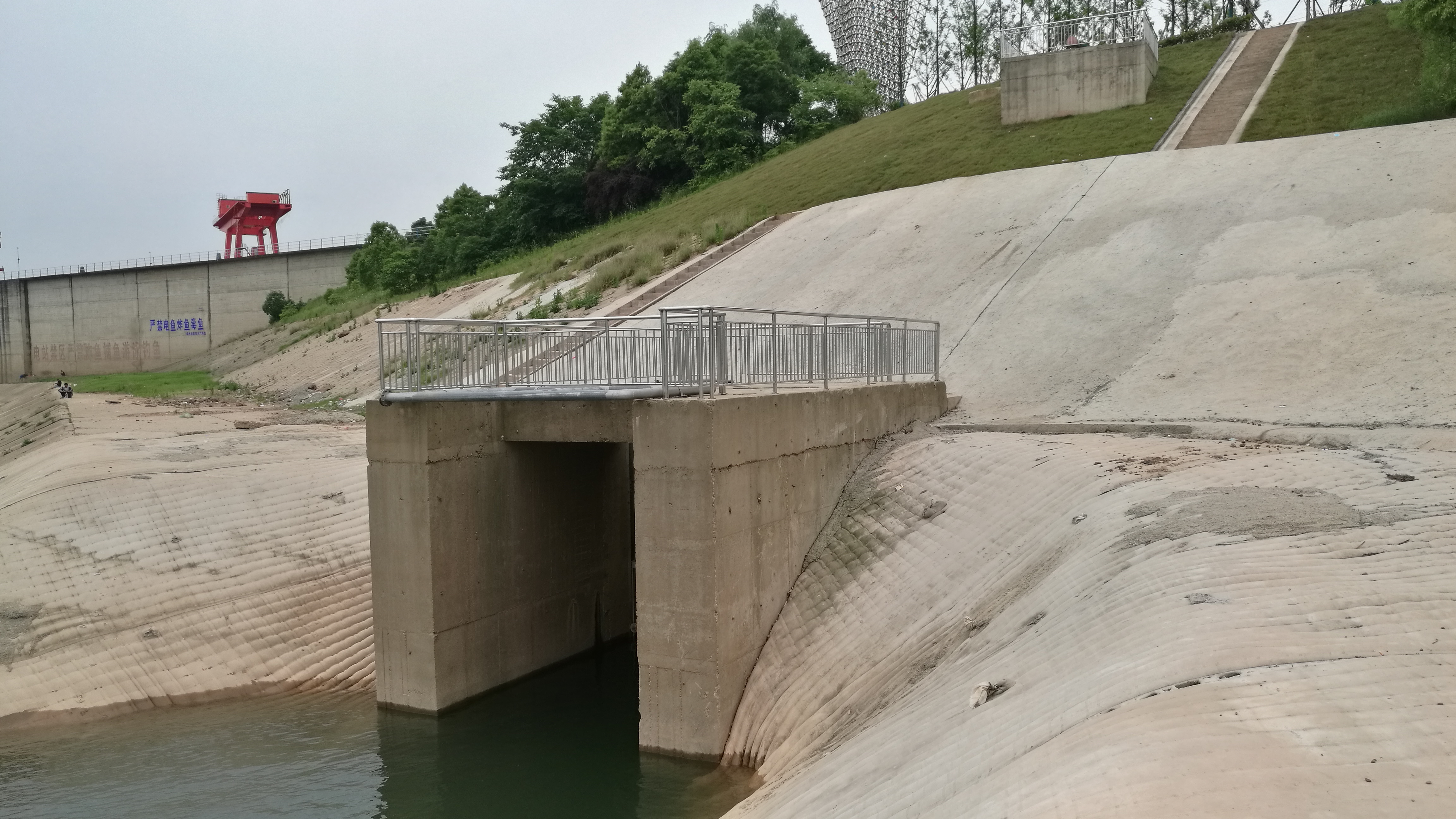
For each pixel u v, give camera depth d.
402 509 14.32
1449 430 13.33
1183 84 37.22
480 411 14.99
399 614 14.55
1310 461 11.73
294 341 61.22
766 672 13.41
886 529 14.84
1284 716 5.84
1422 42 32.72
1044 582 10.50
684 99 59.34
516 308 39.16
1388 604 7.19
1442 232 20.56
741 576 13.21
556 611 17.00
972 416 19.36
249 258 89.62
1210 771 5.35
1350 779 5.14
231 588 17.81
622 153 61.50
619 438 14.52
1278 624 7.11
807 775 10.23
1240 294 20.88
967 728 8.19
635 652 18.09
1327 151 26.25
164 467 21.86
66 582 17.47
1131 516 10.57
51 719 14.80
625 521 19.05
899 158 38.88
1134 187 27.95
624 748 13.55
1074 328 22.05
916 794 7.54
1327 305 19.31
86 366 98.00
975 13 75.25
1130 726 6.14
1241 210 24.59
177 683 15.79
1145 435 15.87
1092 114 36.28
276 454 24.03
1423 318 17.73
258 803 12.11
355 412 33.53
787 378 15.75
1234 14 56.47
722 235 36.91
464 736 13.97
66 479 20.78
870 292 27.41
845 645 12.91
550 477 16.66
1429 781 5.07
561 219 63.53
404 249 67.69
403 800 12.14
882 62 71.75
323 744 13.84
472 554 14.95
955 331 23.77
